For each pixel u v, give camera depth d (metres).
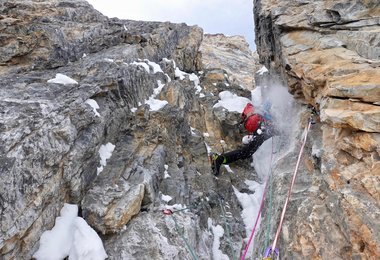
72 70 5.93
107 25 8.24
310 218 4.20
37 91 4.89
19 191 3.63
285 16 6.65
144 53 7.72
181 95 7.32
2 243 3.38
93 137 4.96
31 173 3.81
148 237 4.44
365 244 3.41
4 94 4.64
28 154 3.83
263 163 7.27
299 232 4.24
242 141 7.72
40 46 6.17
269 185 5.65
